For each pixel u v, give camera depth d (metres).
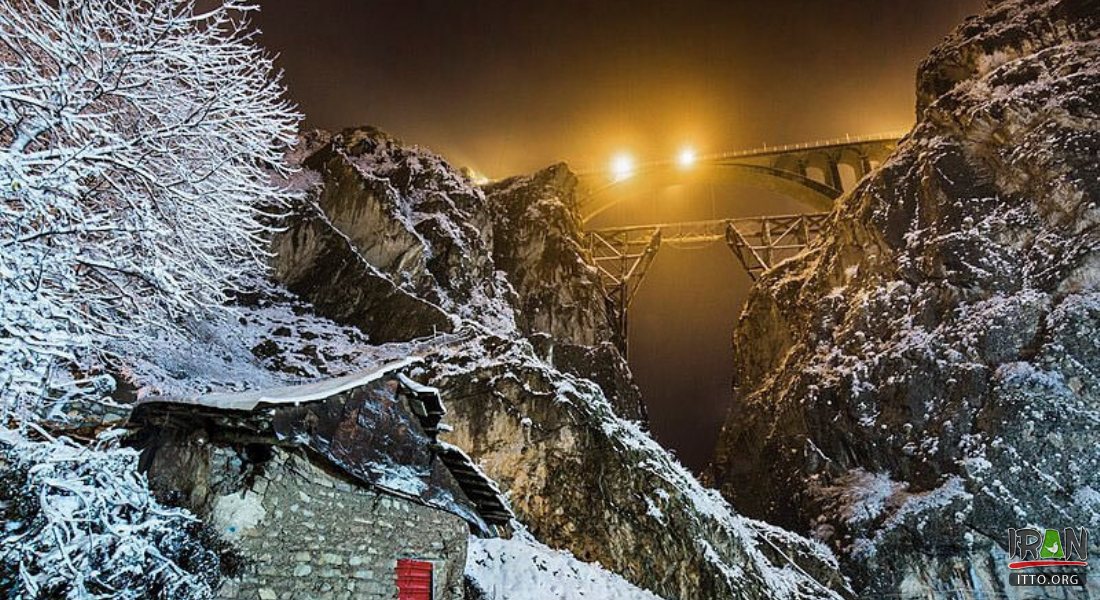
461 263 25.41
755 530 18.62
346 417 6.98
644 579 13.42
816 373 26.84
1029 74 26.72
